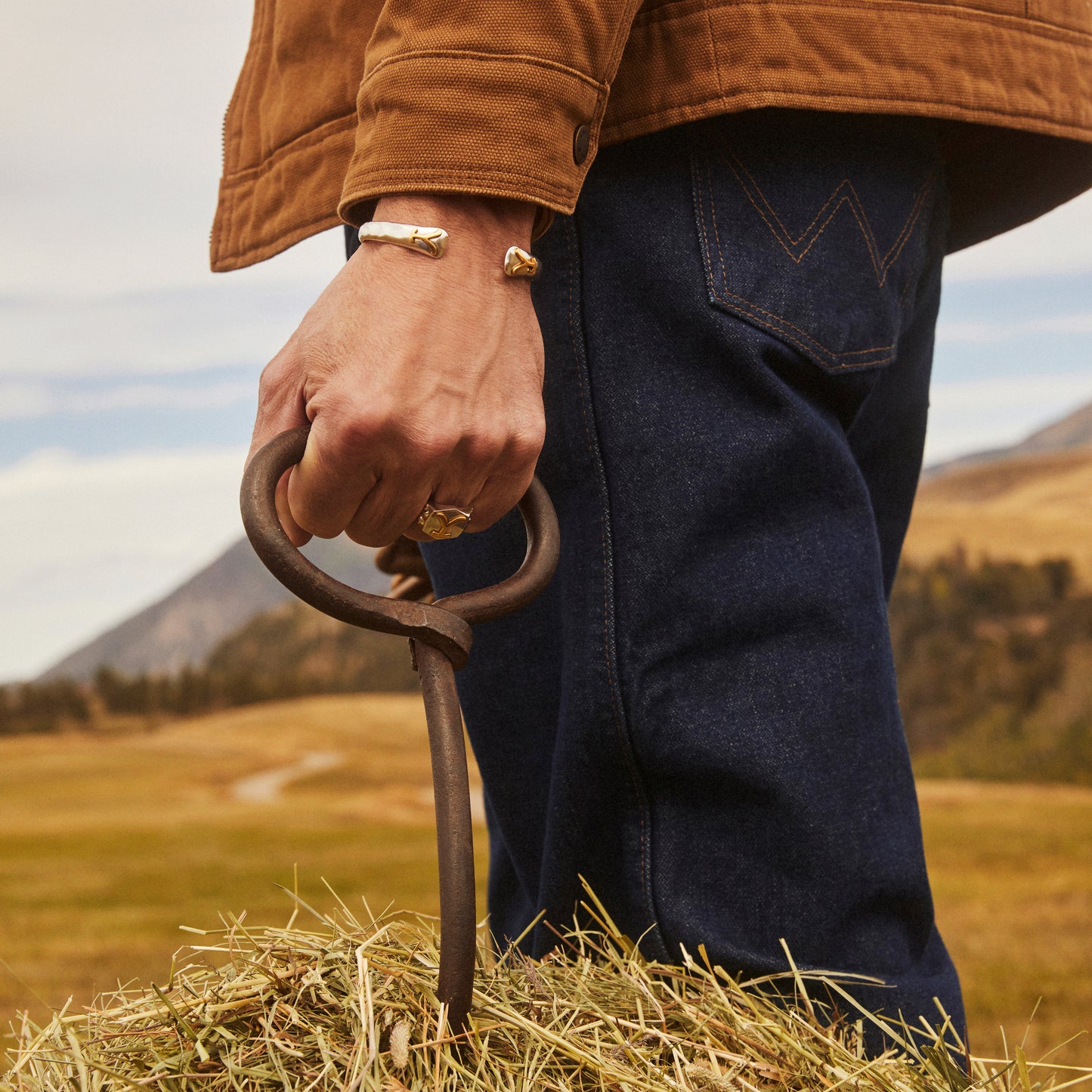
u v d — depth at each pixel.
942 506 50.56
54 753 33.81
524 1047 0.55
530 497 0.63
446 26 0.60
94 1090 0.51
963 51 0.74
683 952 0.63
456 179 0.59
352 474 0.58
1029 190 0.91
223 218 0.89
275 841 14.38
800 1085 0.55
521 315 0.63
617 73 0.69
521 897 0.87
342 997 0.57
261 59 0.87
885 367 0.76
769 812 0.67
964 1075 0.59
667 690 0.68
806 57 0.68
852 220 0.74
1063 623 27.59
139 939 6.75
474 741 0.81
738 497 0.69
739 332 0.68
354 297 0.59
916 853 0.71
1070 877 8.20
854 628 0.70
